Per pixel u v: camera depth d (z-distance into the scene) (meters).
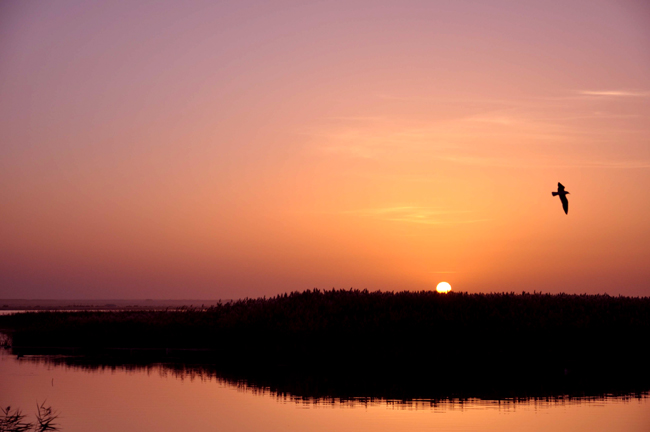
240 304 51.69
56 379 30.56
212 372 33.28
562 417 22.81
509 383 29.91
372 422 21.95
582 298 47.12
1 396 26.03
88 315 62.75
